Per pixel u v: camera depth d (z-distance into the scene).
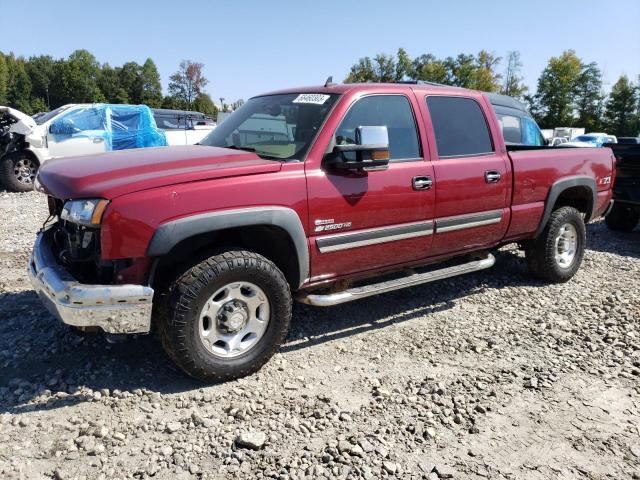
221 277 3.23
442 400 3.32
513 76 59.16
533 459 2.81
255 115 4.34
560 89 64.62
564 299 5.22
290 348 4.04
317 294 4.03
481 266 4.81
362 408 3.23
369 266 4.10
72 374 3.50
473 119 4.73
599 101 66.00
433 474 2.65
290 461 2.71
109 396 3.24
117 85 104.12
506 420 3.15
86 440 2.79
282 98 4.35
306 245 3.62
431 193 4.25
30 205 10.23
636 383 3.62
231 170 3.31
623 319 4.70
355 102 3.94
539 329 4.48
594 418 3.20
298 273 3.67
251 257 3.36
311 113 3.92
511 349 4.11
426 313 4.81
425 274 4.43
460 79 57.53
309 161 3.62
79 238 3.30
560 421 3.15
